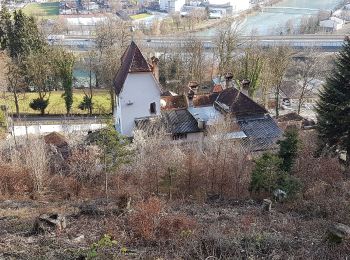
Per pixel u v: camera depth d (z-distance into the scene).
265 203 22.09
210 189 27.73
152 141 34.25
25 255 14.90
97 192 27.95
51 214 18.66
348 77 34.78
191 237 16.52
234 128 38.22
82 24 149.00
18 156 33.28
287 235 17.42
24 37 75.12
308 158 31.61
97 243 15.24
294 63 83.56
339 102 35.28
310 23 139.12
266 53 72.81
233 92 43.72
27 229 17.94
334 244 15.75
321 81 78.12
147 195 26.45
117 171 29.73
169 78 76.94
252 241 16.12
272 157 26.78
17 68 65.94
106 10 191.88
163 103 45.91
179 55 79.44
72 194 27.52
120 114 42.41
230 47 76.56
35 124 58.09
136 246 16.22
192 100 45.56
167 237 17.03
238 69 72.06
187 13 166.75
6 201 24.78
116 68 66.00
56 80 72.25
